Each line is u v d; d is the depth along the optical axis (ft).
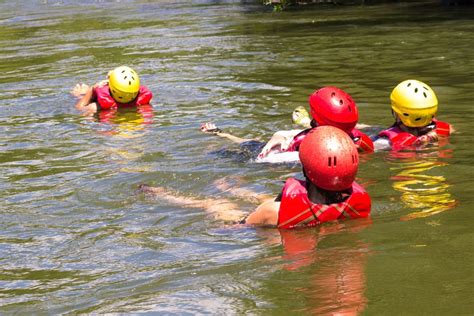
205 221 25.90
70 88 56.65
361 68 57.72
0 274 22.09
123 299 19.40
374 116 41.27
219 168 32.71
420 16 93.25
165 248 23.34
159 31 93.81
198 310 18.25
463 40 68.80
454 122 38.19
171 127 41.60
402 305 17.52
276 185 29.81
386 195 27.22
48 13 129.80
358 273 19.72
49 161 35.68
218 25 96.99
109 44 83.35
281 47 72.79
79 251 23.70
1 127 43.88
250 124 41.32
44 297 20.11
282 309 17.83
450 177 28.91
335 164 23.80
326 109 31.58
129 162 34.76
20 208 28.66
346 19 95.61
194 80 57.00
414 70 55.11
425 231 22.81
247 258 21.72
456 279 18.84
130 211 27.61
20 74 65.36
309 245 22.45
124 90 47.11
